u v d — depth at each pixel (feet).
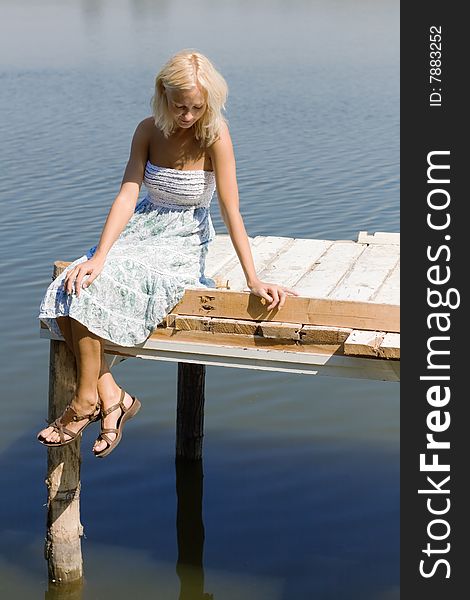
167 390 27.32
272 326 16.02
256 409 26.63
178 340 16.61
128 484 23.50
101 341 16.34
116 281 16.07
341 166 48.42
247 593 19.72
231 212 16.22
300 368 16.15
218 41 105.50
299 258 18.94
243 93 71.36
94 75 82.17
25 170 48.16
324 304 15.90
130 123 60.64
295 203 41.60
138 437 25.35
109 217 16.29
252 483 23.54
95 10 153.69
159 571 20.42
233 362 16.51
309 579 20.07
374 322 15.78
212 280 17.16
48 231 38.01
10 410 26.07
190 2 170.71
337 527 21.84
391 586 19.77
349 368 15.87
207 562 20.72
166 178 16.51
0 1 175.63
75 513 19.48
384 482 23.43
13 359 28.37
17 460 24.07
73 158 50.78
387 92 71.46
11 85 77.36
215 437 25.43
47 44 107.96
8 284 32.81
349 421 26.08
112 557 20.85
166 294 16.30
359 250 19.48
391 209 40.60
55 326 16.58
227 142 16.19
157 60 91.25
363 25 123.65
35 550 20.95
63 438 16.76
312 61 88.38
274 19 132.57
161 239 16.71
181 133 16.26
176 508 22.59
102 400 16.75
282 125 59.31
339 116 62.18
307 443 25.13
